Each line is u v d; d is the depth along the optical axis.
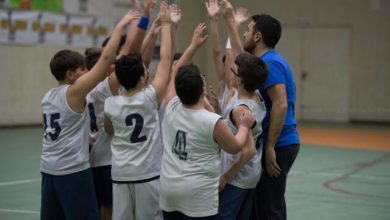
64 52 5.43
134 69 5.10
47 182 5.38
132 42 5.84
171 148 4.87
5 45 18.75
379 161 13.73
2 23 18.55
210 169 4.74
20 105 19.39
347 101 23.02
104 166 5.83
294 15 23.61
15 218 8.08
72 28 20.11
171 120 4.90
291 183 10.91
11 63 18.98
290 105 5.53
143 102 5.12
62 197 5.31
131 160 5.13
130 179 5.12
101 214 6.12
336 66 23.12
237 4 23.41
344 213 8.62
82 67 5.45
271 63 5.32
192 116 4.77
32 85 19.61
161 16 5.69
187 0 15.54
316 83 23.50
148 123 5.17
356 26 22.69
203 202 4.71
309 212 8.66
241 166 4.91
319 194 9.95
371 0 22.38
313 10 23.34
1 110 18.95
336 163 13.38
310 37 23.45
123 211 5.20
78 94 5.20
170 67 5.53
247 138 4.82
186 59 5.71
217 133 4.67
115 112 5.16
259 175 5.27
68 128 5.28
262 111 5.18
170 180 4.79
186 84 4.75
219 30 21.19
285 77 5.40
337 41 23.06
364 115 22.78
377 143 16.92
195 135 4.71
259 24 5.51
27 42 19.22
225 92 5.77
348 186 10.68
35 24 19.28
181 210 4.79
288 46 23.80
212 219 4.77
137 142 5.14
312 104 23.61
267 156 5.31
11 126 19.23
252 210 5.75
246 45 5.61
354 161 13.67
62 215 5.47
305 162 13.48
